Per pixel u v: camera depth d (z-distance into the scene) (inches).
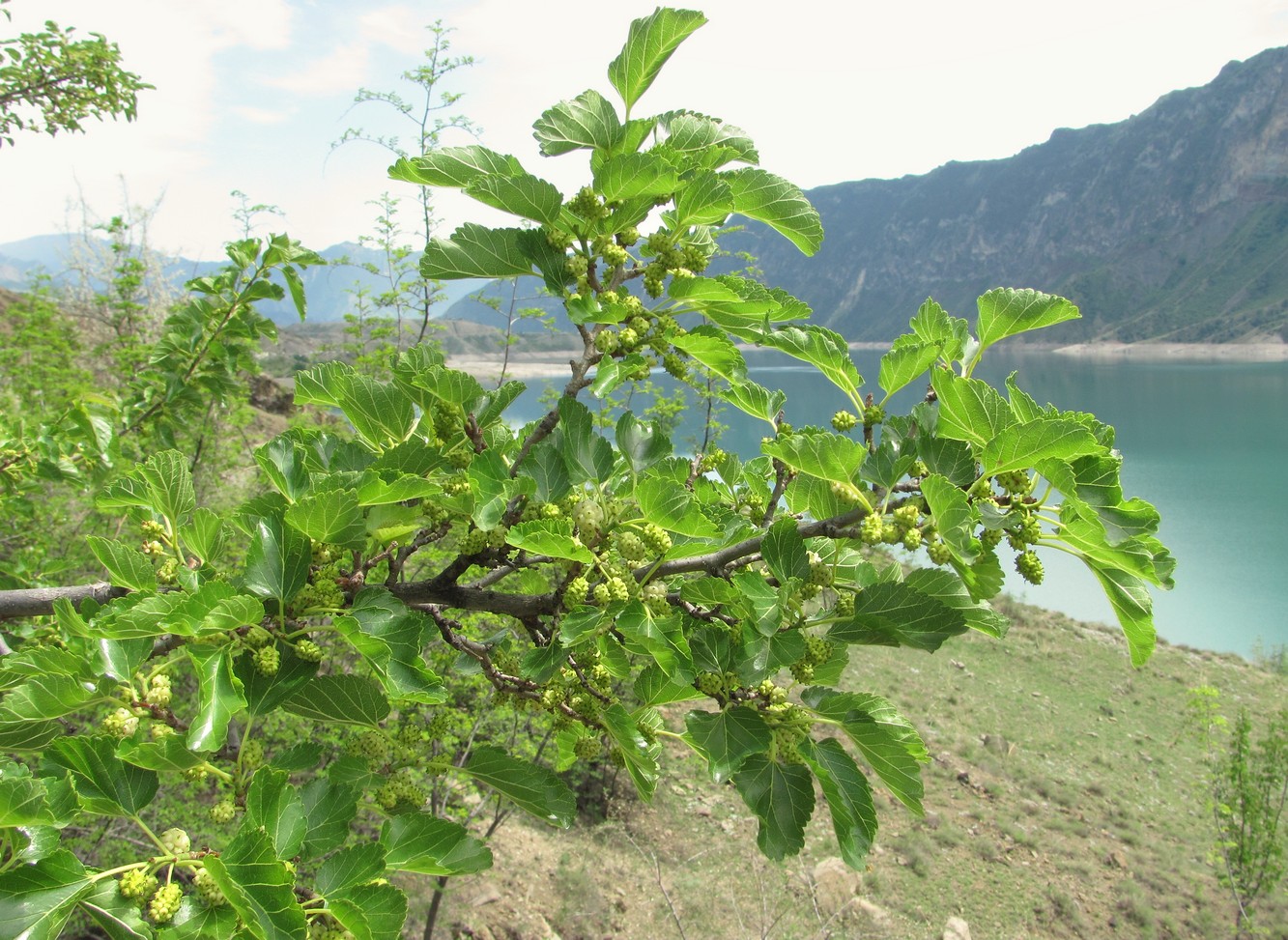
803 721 90.7
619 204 92.1
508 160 93.0
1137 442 3068.4
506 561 99.3
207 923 72.8
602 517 92.3
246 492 470.6
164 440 219.9
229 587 80.4
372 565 99.3
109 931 71.4
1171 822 611.5
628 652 91.0
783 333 104.3
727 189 90.6
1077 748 720.3
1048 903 490.6
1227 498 2160.4
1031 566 90.2
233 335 214.1
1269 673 998.4
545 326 457.7
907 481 99.3
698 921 430.0
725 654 91.6
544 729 401.1
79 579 322.0
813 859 499.8
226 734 82.0
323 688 93.3
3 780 68.5
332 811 89.6
